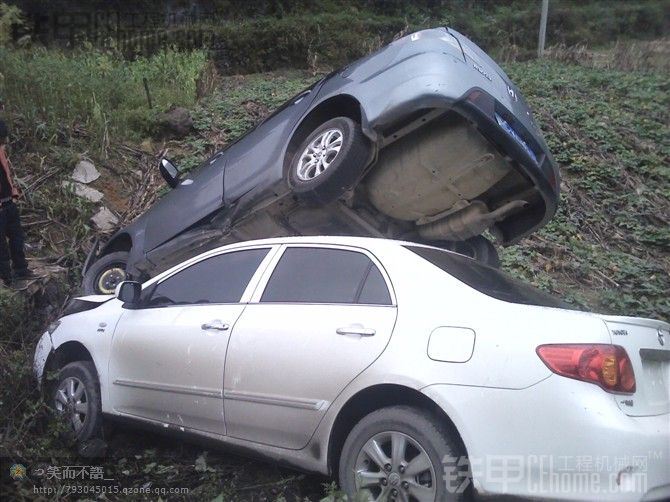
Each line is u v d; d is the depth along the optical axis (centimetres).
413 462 386
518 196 636
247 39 1698
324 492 461
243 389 450
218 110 1194
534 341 378
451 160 598
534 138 605
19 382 542
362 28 1814
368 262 445
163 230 716
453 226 654
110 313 553
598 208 1009
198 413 475
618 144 1148
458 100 564
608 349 376
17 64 1114
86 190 923
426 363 390
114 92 1173
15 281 719
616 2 2472
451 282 420
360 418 424
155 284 544
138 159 1038
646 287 841
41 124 982
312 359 425
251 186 654
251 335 455
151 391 502
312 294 452
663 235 953
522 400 368
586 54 1700
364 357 407
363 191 646
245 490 472
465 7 2109
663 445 372
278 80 1477
